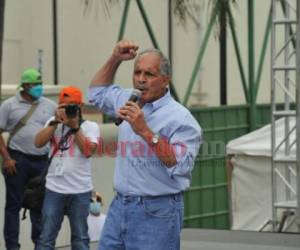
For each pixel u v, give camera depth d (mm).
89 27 30828
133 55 11242
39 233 18484
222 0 24328
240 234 22188
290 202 24234
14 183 18672
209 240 21328
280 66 23609
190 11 29000
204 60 36656
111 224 10984
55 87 22609
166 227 10734
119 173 10891
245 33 35625
